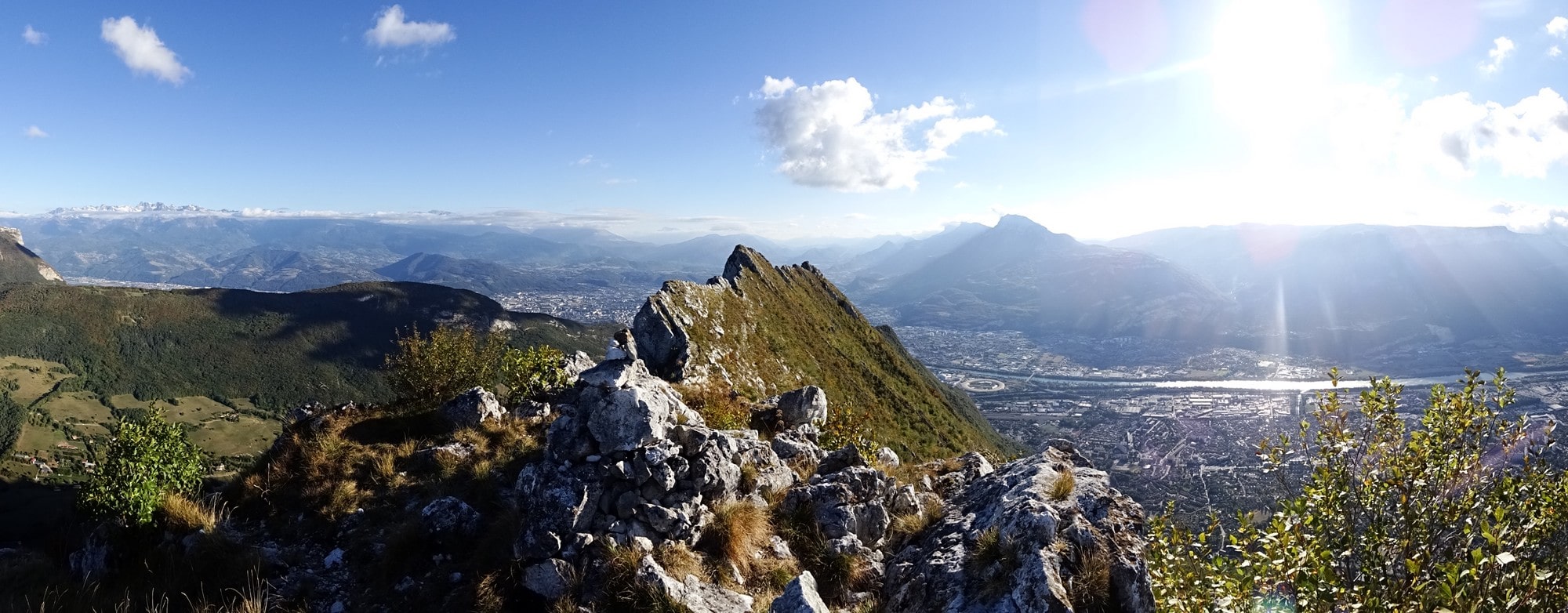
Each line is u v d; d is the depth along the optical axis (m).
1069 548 10.16
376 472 16.72
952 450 65.75
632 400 12.61
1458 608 9.33
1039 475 12.72
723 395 26.61
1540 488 11.79
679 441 13.20
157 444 16.02
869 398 67.38
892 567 12.09
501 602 11.05
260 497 16.23
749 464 14.35
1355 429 13.51
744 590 11.35
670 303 48.97
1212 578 11.08
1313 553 10.70
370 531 14.35
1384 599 11.09
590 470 12.27
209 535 13.92
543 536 11.48
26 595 13.04
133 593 12.96
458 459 17.17
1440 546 12.03
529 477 12.57
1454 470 12.04
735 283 70.56
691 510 12.21
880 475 14.49
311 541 14.42
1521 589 10.38
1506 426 12.20
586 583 10.80
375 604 11.96
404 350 25.70
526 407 21.31
